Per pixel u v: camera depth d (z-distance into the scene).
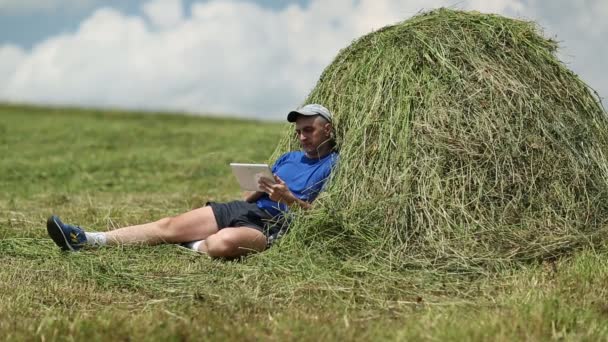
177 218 10.61
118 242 10.48
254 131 31.86
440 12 11.30
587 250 9.31
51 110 48.81
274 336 6.86
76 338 6.80
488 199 9.84
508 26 11.02
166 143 29.61
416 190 9.84
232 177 21.17
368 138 10.35
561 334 6.81
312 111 10.59
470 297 8.28
